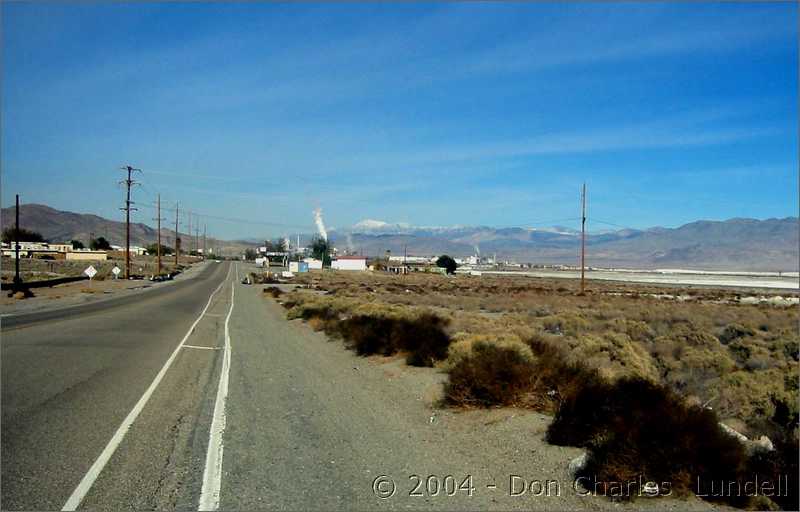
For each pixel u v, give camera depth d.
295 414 11.34
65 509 6.73
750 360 19.84
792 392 13.21
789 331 31.38
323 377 15.62
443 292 69.50
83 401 12.22
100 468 8.10
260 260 180.62
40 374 15.28
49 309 39.53
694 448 7.45
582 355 17.48
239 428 10.27
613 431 8.09
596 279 133.25
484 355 12.27
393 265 187.00
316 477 7.83
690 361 18.55
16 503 6.86
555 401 10.85
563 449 8.98
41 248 166.88
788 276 175.50
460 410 11.32
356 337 20.77
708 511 7.04
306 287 78.00
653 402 9.45
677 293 78.75
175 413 11.38
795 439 8.39
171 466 8.22
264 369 16.97
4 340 22.34
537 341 17.03
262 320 35.12
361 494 7.27
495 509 6.91
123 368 16.66
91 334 25.06
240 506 6.85
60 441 9.33
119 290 66.12
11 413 11.05
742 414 12.71
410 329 19.27
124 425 10.37
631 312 41.16
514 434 9.71
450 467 8.26
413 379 14.89
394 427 10.37
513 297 60.47
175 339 24.34
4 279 72.44
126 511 6.70
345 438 9.67
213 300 53.00
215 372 16.36
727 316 41.50
